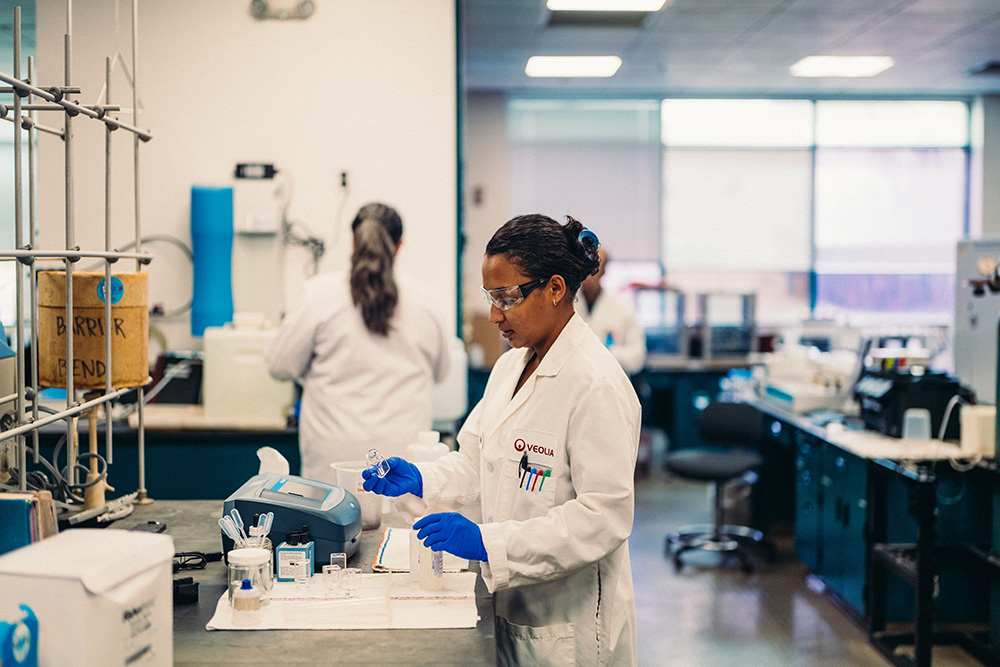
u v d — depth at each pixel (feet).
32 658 3.08
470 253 25.25
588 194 25.96
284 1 11.96
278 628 4.42
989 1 16.10
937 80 23.40
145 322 5.89
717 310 22.26
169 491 10.06
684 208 26.07
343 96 12.12
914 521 11.45
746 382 17.62
